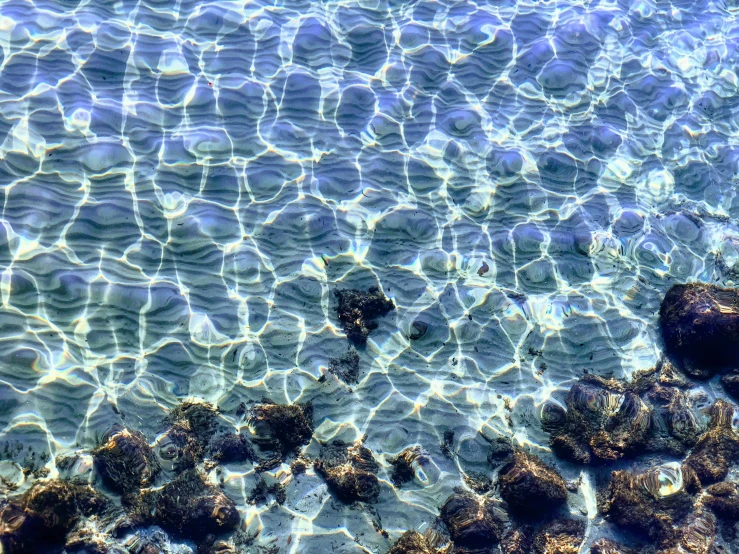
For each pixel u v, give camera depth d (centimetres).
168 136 505
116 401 447
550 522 443
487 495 446
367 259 493
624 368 477
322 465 446
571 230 509
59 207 477
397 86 539
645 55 566
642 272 502
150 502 430
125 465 433
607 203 518
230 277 480
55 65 511
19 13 519
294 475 444
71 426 439
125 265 472
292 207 500
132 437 438
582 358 479
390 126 528
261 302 477
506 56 555
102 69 515
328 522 436
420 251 498
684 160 535
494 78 548
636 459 458
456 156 523
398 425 457
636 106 549
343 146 519
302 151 515
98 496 429
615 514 443
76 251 470
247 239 489
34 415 438
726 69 567
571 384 472
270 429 450
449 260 496
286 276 484
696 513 445
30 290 459
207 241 486
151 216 485
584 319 488
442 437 457
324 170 511
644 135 541
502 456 454
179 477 436
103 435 439
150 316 465
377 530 437
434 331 479
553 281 496
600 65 559
